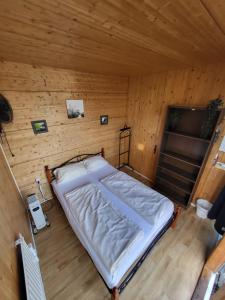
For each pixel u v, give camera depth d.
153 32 1.09
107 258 1.30
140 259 1.52
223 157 2.18
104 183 2.38
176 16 0.88
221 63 1.94
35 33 1.05
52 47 1.35
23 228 1.64
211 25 0.99
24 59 1.71
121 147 3.79
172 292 1.52
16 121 2.02
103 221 1.65
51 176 2.60
